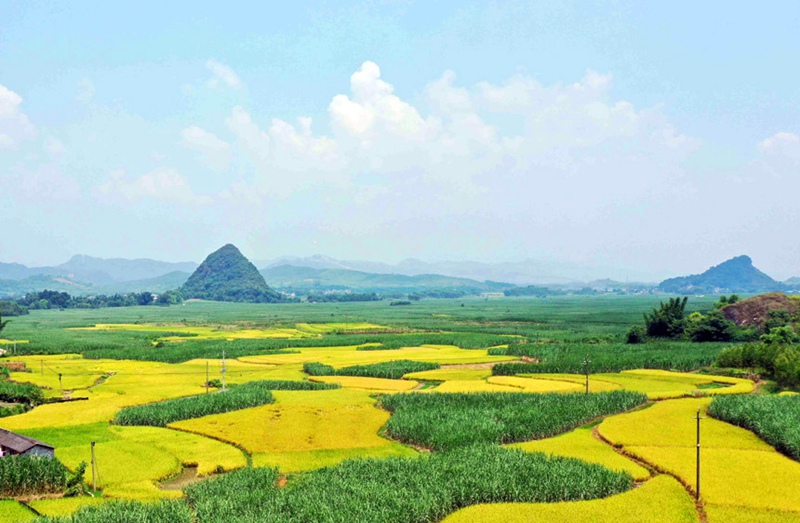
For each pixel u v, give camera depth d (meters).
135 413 79.25
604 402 83.12
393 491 50.62
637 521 46.41
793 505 48.53
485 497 51.47
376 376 118.88
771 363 107.81
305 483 53.69
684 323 171.62
